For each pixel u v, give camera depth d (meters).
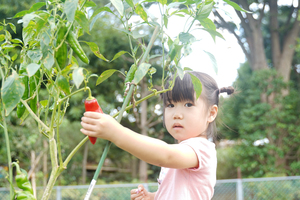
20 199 0.73
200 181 0.98
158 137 10.40
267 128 7.79
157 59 8.36
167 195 1.04
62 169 0.75
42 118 5.57
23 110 0.86
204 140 1.02
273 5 9.34
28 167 6.54
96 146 10.75
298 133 7.71
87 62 0.73
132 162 12.41
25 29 0.82
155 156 0.77
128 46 8.09
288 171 7.57
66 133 8.53
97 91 8.27
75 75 0.60
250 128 7.61
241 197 4.84
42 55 0.75
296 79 10.14
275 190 5.20
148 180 9.52
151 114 10.38
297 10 9.21
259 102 8.45
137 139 0.74
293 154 8.24
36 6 0.79
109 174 12.08
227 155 8.53
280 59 9.17
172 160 0.82
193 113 1.02
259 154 7.61
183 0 0.82
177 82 1.03
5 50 0.86
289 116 7.77
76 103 7.29
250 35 9.25
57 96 0.74
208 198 1.02
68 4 0.66
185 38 0.76
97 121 0.69
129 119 10.47
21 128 6.08
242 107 8.51
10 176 0.75
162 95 1.18
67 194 4.33
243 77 9.79
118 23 8.20
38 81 0.85
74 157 9.07
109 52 8.07
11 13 5.74
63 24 0.73
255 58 9.17
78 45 0.73
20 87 0.66
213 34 0.86
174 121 1.03
